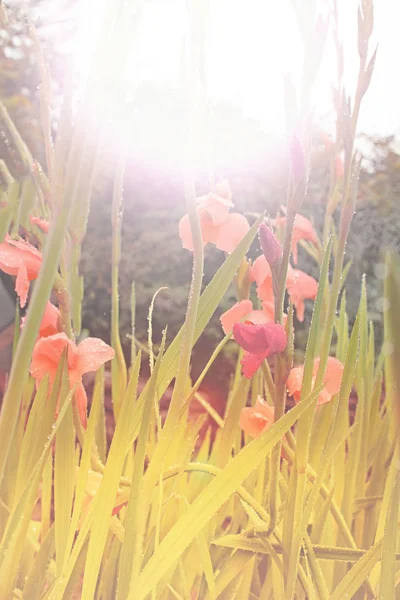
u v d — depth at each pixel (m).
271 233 0.88
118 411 1.27
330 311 1.04
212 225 1.04
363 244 5.31
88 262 7.04
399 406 0.63
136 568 0.90
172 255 7.22
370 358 1.39
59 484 0.93
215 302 0.97
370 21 0.93
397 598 1.05
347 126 1.00
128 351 4.98
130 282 7.19
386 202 6.48
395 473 0.89
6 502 1.06
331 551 0.99
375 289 4.67
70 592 0.97
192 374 5.22
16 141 1.13
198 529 0.89
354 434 1.19
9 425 0.77
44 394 0.96
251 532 1.00
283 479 1.12
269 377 0.96
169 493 1.06
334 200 1.40
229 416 1.08
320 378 0.97
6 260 0.92
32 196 1.12
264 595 1.12
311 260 5.28
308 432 0.94
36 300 0.75
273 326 0.87
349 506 1.19
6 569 0.89
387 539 0.89
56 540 0.93
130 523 0.90
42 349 0.94
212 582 1.01
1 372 2.72
